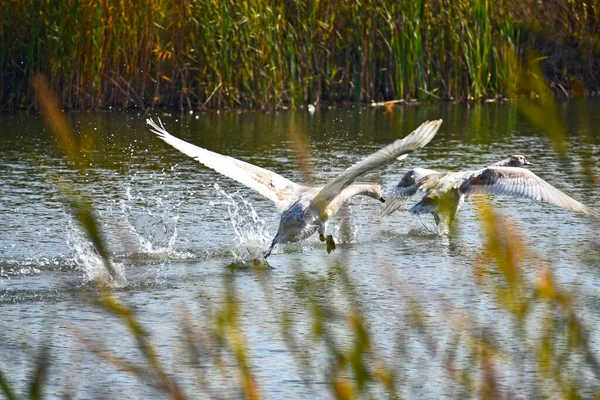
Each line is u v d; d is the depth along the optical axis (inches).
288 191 395.9
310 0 1283.2
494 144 989.8
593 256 540.4
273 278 513.0
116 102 1226.0
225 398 343.9
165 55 1175.0
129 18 1202.0
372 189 454.3
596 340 389.7
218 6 1224.8
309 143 992.2
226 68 1246.3
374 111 1269.7
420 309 450.3
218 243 588.4
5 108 1208.2
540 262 528.7
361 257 560.7
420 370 368.2
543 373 226.4
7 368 378.6
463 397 340.8
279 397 344.8
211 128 1099.3
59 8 1175.0
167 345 400.8
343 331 414.3
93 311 450.6
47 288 488.1
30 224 626.2
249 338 406.9
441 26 1336.1
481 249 576.7
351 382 350.0
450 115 1226.0
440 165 860.6
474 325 415.8
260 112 1251.2
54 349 399.2
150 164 874.8
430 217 673.6
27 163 859.4
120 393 354.3
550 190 473.1
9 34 1186.6
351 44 1322.6
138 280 504.4
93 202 700.7
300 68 1294.3
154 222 640.4
